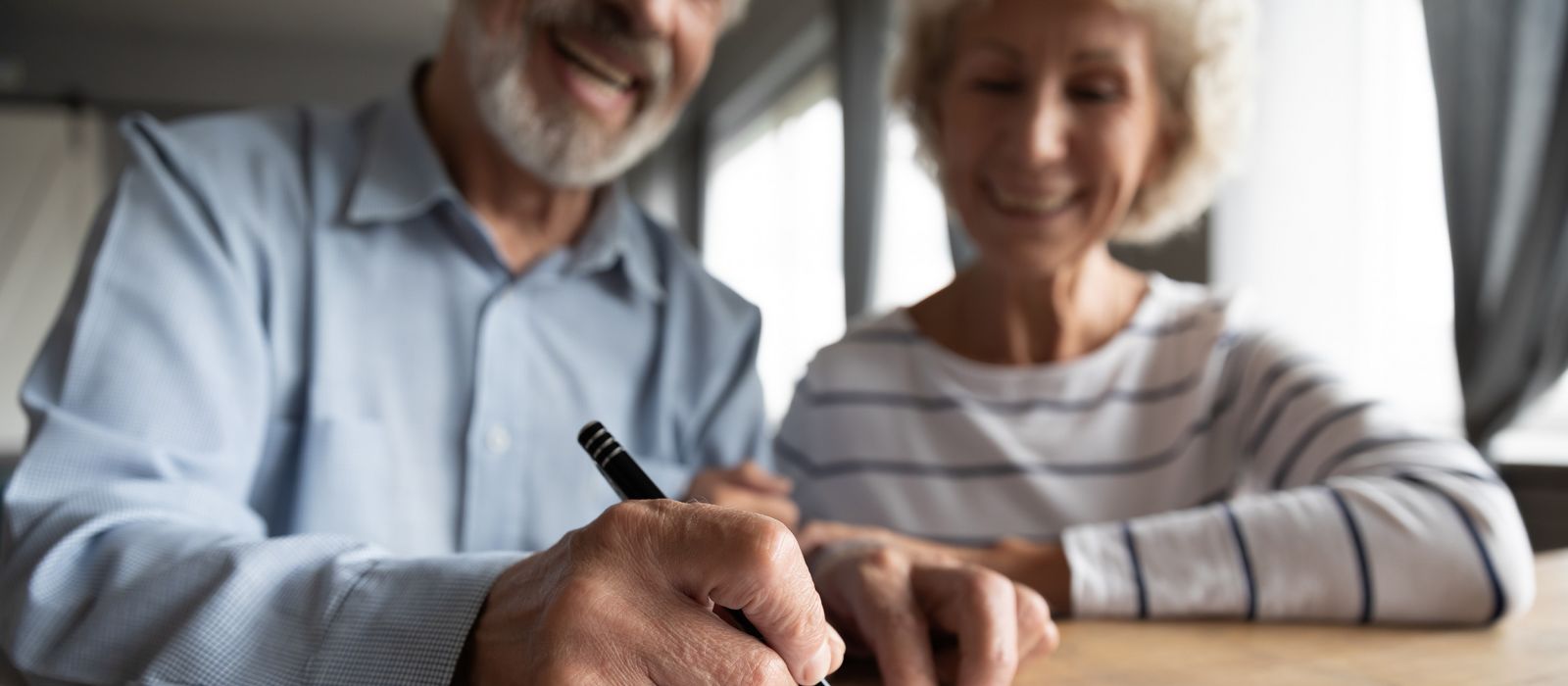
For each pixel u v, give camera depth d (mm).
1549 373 1957
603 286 1237
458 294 1136
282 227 1066
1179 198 1272
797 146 6074
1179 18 1118
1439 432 930
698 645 472
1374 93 2566
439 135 1202
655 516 504
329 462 1039
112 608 649
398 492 1078
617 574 495
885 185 4016
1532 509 2014
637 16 1094
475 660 560
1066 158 1112
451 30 1169
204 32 6598
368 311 1092
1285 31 2533
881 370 1255
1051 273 1176
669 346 1259
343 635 584
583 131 1108
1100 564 827
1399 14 2537
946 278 4297
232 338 951
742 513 497
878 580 701
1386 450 918
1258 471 1104
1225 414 1171
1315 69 2535
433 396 1118
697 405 1274
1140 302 1255
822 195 5711
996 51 1112
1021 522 1175
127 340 864
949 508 1190
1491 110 2004
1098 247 1208
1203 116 1180
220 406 902
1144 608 815
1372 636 768
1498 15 1982
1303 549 814
